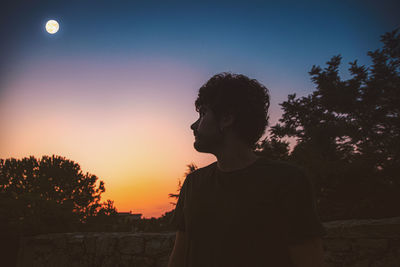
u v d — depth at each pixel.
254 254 0.74
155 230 7.49
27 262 5.68
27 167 10.15
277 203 0.76
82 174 11.20
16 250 5.89
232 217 0.78
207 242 0.80
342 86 13.23
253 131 0.90
